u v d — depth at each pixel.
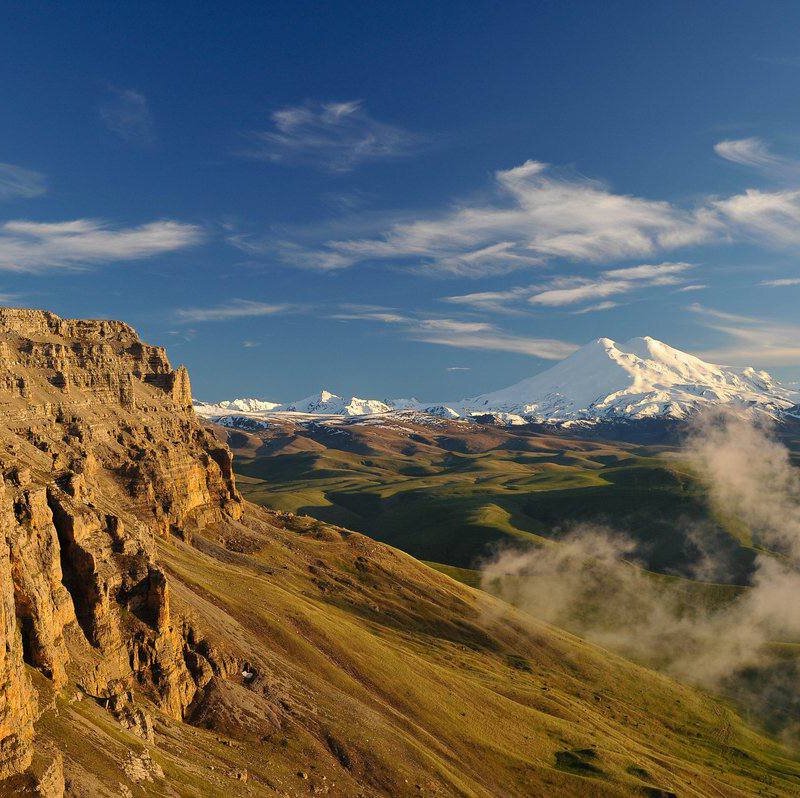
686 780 169.50
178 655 112.12
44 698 79.00
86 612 98.62
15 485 97.12
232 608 153.00
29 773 66.62
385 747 127.12
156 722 96.44
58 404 197.12
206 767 93.06
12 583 78.00
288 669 138.12
